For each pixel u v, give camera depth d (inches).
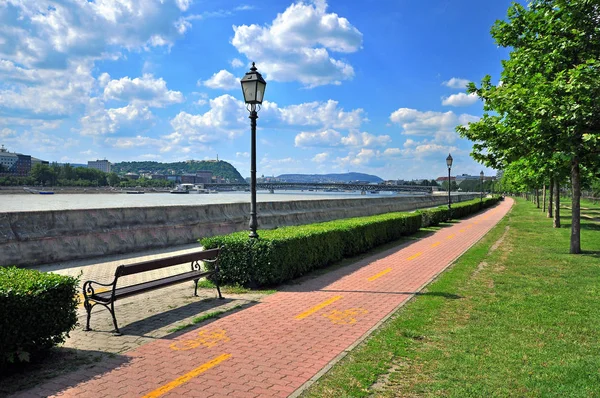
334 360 197.8
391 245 657.0
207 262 363.6
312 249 424.8
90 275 386.3
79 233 466.6
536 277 394.6
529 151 499.5
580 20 494.6
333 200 1115.3
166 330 241.6
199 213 651.5
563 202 2212.1
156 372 184.4
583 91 421.1
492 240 707.4
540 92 452.1
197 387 170.1
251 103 372.8
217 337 230.8
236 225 709.9
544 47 517.3
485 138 521.3
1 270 214.2
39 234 428.1
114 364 192.9
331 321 261.4
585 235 736.3
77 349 211.3
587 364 192.2
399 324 252.7
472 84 557.6
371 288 355.3
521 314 273.4
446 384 171.0
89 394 163.5
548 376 179.0
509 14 574.9
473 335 232.5
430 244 669.3
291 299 317.1
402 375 180.7
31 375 180.5
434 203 2196.1
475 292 336.8
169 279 289.1
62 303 200.7
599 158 469.4
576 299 312.7
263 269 350.9
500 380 175.0
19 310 180.4
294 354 206.1
